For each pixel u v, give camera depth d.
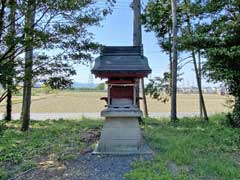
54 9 2.95
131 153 3.42
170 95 7.69
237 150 3.71
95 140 4.29
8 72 2.83
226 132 4.85
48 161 3.22
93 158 3.28
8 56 2.89
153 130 5.21
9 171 2.91
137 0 6.24
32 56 3.18
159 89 8.02
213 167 2.84
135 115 3.52
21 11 2.81
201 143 4.01
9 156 3.40
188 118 7.46
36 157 3.40
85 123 6.35
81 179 2.62
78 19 3.19
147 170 2.74
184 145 3.81
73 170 2.88
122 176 2.65
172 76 6.80
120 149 3.52
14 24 2.83
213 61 5.34
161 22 7.60
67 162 3.15
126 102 3.60
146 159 3.17
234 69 5.27
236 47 4.89
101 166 2.97
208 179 2.57
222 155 3.42
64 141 4.23
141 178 2.52
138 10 6.23
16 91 3.21
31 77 3.12
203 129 5.35
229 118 5.88
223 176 2.64
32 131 5.27
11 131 5.17
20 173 2.84
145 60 3.54
